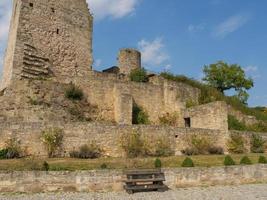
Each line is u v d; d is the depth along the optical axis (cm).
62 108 2677
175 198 1432
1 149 1894
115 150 2159
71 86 2838
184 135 2459
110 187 1584
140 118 3073
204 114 2911
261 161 2128
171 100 3406
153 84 3328
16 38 2964
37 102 2584
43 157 1966
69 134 2061
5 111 2539
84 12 3600
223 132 2688
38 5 3195
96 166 1758
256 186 1811
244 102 5081
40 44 3134
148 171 1622
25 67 2959
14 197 1368
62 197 1391
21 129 1956
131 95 2995
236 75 5112
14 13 3269
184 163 1894
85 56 3500
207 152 2511
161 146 2309
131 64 4059
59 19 3341
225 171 1864
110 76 3553
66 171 1540
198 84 3969
